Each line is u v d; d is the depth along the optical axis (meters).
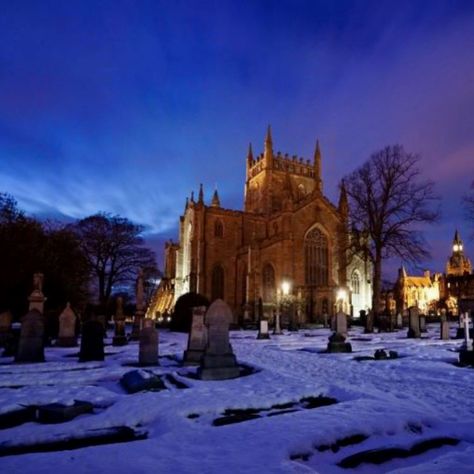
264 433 6.33
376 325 41.25
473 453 5.89
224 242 70.94
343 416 7.20
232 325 47.31
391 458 5.95
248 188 90.88
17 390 10.04
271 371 12.77
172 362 15.86
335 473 5.51
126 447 5.86
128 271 60.19
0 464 5.24
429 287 117.38
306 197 65.12
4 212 40.81
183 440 6.12
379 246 43.06
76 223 58.56
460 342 24.50
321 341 26.77
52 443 6.40
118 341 24.92
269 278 61.34
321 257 64.44
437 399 9.09
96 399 9.09
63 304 38.41
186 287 74.44
